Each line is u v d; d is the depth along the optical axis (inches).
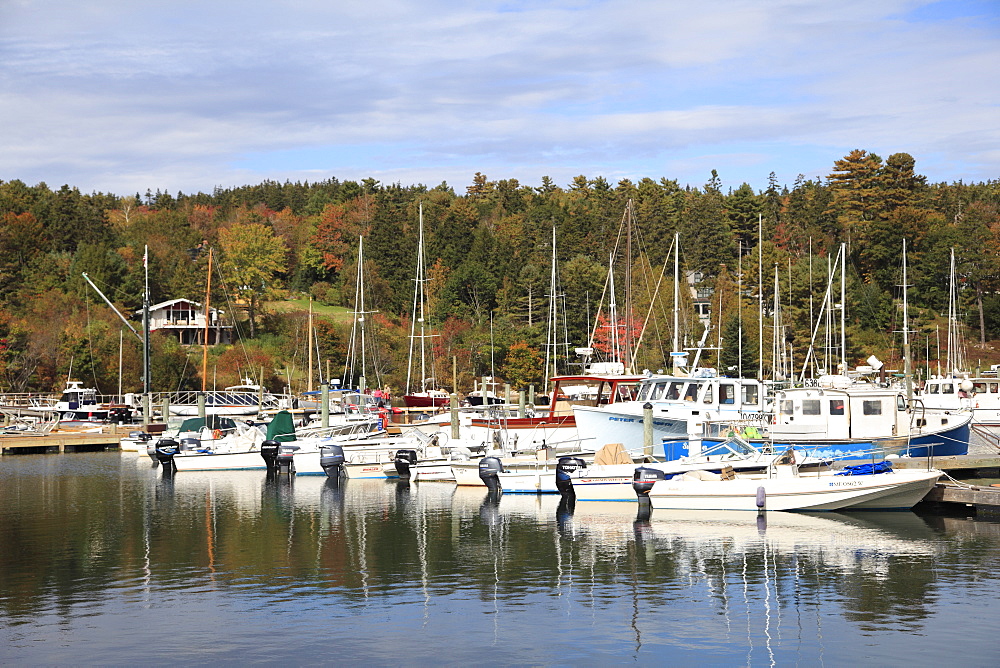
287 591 904.9
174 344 4165.8
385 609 843.4
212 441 1968.5
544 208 5807.1
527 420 1769.2
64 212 5349.4
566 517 1288.1
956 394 2342.5
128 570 994.1
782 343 3499.0
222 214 6658.5
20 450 2463.1
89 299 4202.8
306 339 4188.0
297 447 1854.1
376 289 4877.0
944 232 4778.5
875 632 766.5
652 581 925.2
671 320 3580.2
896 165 5457.7
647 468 1286.9
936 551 1034.7
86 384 3641.7
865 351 3946.9
